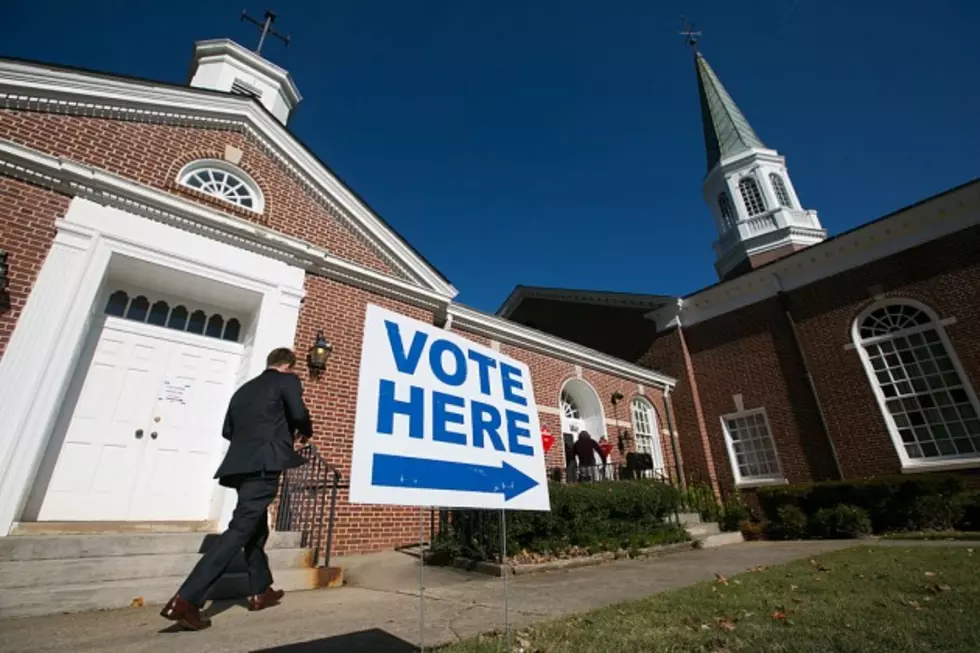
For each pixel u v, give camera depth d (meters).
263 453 3.45
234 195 8.10
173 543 4.89
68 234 6.06
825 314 13.55
